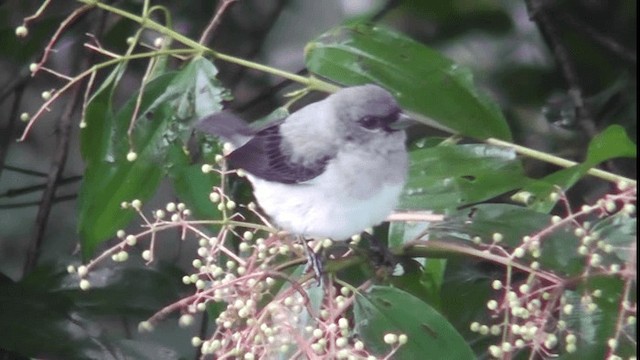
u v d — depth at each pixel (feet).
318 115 16.93
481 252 16.71
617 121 17.60
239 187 17.11
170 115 16.88
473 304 16.99
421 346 16.67
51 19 17.48
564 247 16.74
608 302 16.69
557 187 16.75
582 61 17.78
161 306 17.04
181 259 17.99
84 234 16.88
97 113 16.88
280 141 16.93
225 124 16.85
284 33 18.02
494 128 16.88
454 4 17.79
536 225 16.78
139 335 17.60
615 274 16.66
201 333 17.33
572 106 17.60
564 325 16.65
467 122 16.89
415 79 16.90
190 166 16.88
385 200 16.87
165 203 18.07
